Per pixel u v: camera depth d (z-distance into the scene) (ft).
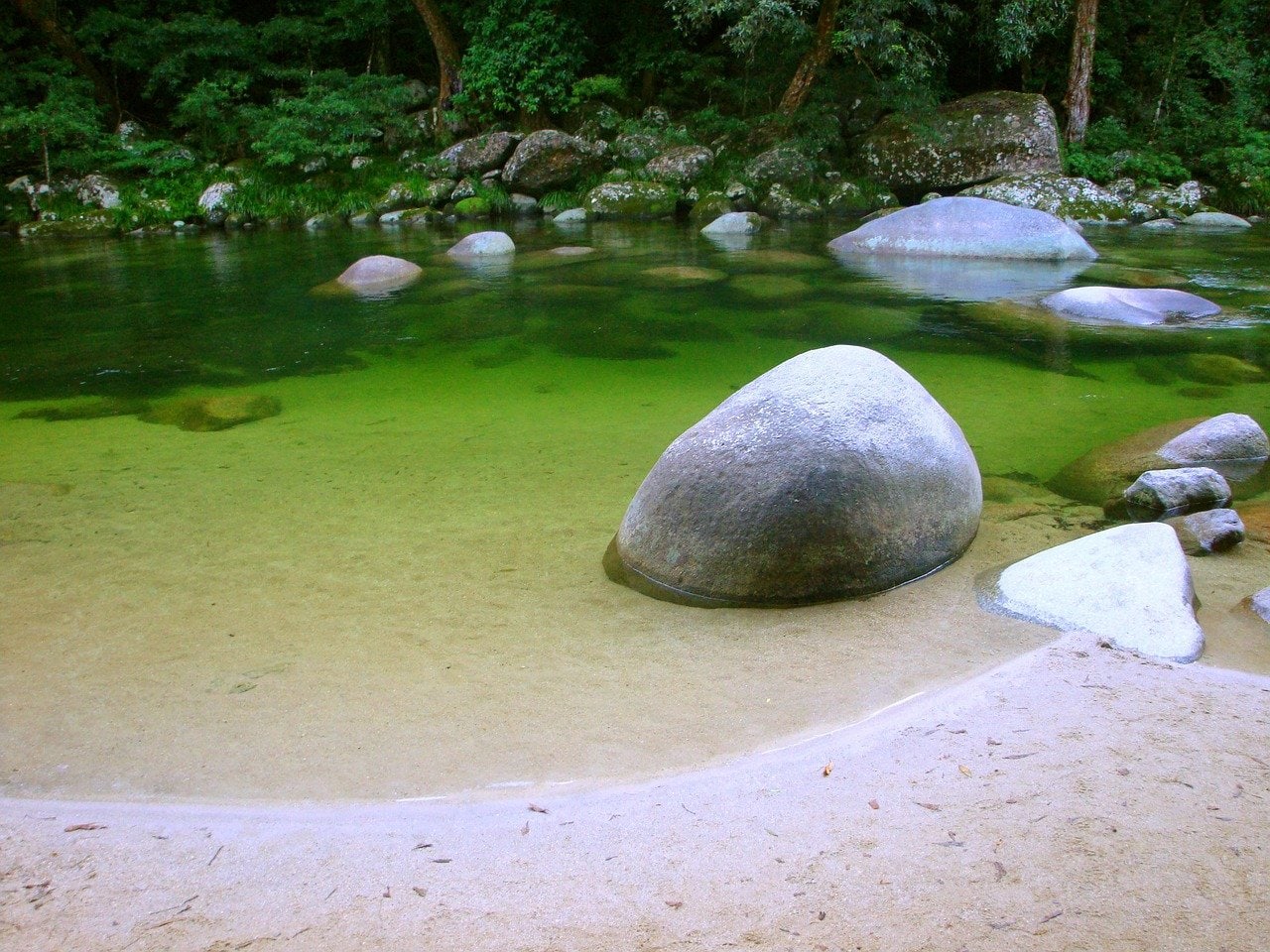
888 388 13.01
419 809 7.98
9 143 67.31
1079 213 56.70
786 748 8.73
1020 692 9.27
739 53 67.15
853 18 63.72
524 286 38.83
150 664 10.89
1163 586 11.13
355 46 84.33
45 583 13.19
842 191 62.44
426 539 14.65
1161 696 9.11
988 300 33.99
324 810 8.05
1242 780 7.65
